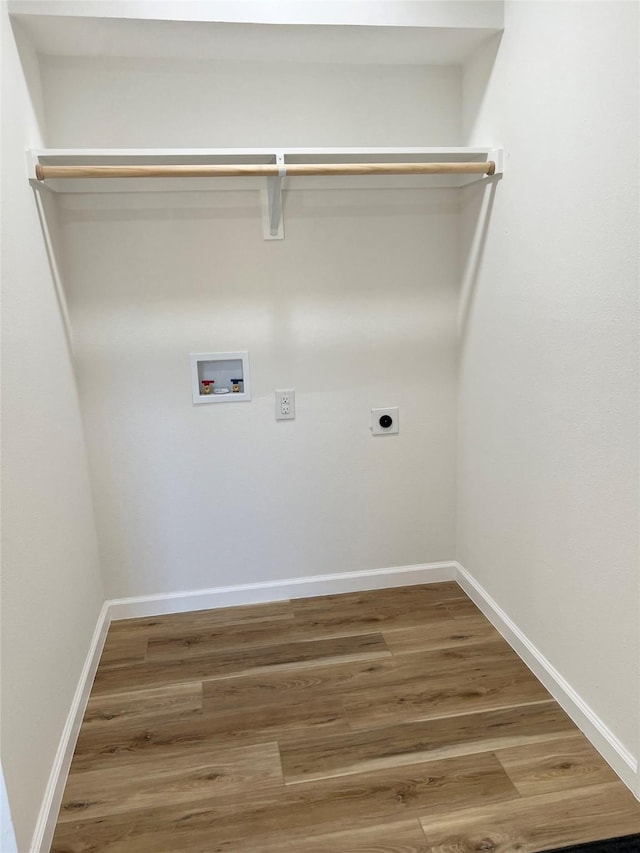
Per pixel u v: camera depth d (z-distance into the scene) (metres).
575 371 1.67
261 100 2.19
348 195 2.30
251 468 2.46
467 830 1.48
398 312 2.43
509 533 2.16
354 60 2.18
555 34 1.65
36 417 1.65
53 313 1.93
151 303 2.26
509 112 1.93
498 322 2.11
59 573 1.77
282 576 2.59
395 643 2.25
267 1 1.82
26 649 1.43
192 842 1.47
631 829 1.47
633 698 1.54
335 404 2.46
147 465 2.38
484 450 2.31
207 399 2.36
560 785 1.59
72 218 2.15
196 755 1.74
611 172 1.46
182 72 2.12
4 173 1.54
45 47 1.97
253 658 2.18
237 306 2.32
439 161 2.16
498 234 2.06
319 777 1.65
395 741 1.76
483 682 2.01
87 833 1.50
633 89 1.37
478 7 1.91
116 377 2.29
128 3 1.76
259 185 2.22
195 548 2.49
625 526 1.51
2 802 1.24
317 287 2.36
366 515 2.60
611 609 1.60
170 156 1.89
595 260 1.55
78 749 1.77
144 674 2.11
